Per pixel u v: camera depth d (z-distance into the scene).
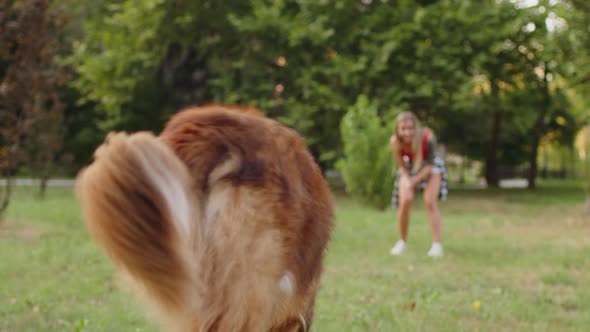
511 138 39.66
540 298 5.35
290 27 17.69
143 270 2.11
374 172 11.67
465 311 4.82
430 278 6.02
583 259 7.25
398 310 4.80
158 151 2.23
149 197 2.11
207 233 2.29
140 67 19.56
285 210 2.42
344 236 9.04
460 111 21.11
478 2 18.62
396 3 19.42
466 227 10.64
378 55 17.03
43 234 8.55
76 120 28.52
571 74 13.64
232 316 2.24
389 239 8.87
